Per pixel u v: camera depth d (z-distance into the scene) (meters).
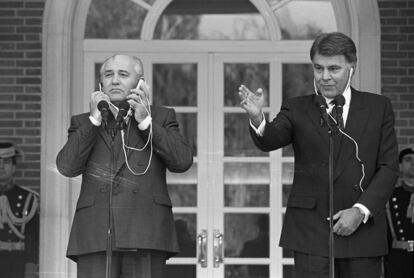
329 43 9.75
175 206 15.34
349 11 15.54
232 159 15.48
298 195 10.02
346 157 9.86
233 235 15.29
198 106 15.64
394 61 15.40
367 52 15.41
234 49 15.70
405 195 14.25
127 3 15.75
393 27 15.43
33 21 15.52
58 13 15.52
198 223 15.30
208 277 15.18
